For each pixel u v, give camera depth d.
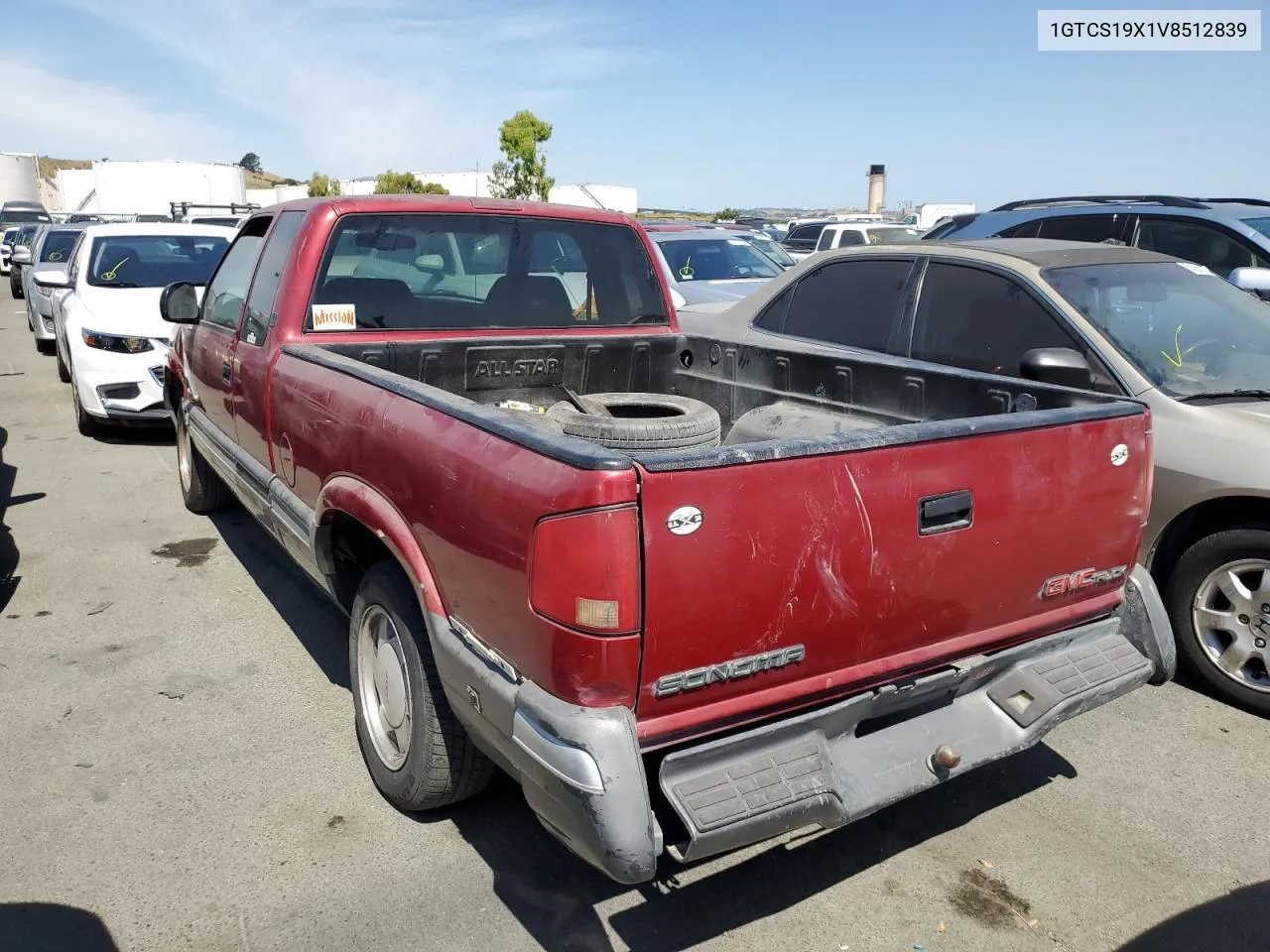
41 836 3.19
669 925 2.86
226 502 6.64
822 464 2.44
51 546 5.96
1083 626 3.15
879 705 2.69
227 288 5.17
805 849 3.23
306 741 3.81
